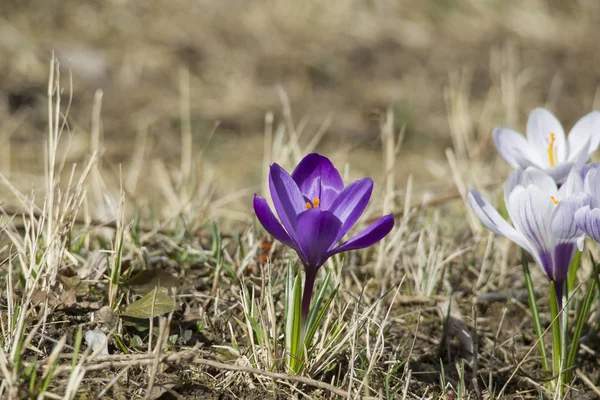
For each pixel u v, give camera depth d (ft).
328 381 10.36
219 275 13.00
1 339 10.01
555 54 39.17
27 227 11.50
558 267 10.33
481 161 23.86
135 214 14.60
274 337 9.89
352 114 31.89
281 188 8.97
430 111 32.83
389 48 38.45
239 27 38.65
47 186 12.59
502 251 15.03
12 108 29.19
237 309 11.93
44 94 30.25
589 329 12.67
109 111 30.27
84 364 9.52
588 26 42.78
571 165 11.16
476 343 11.18
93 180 17.51
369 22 40.70
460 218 17.20
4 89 29.89
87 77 32.40
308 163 9.56
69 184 11.61
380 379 10.57
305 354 9.86
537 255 10.38
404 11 42.09
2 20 35.50
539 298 13.94
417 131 30.86
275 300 12.00
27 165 24.90
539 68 37.50
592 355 12.17
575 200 9.71
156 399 9.74
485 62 37.88
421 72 36.52
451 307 12.80
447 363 11.90
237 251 13.52
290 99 32.94
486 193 17.39
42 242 12.56
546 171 11.23
